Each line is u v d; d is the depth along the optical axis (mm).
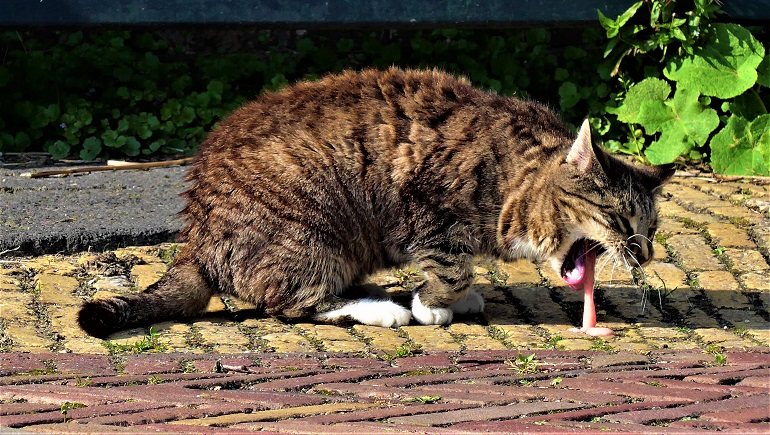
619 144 11055
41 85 11047
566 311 7074
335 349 6090
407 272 7828
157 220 8344
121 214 8492
